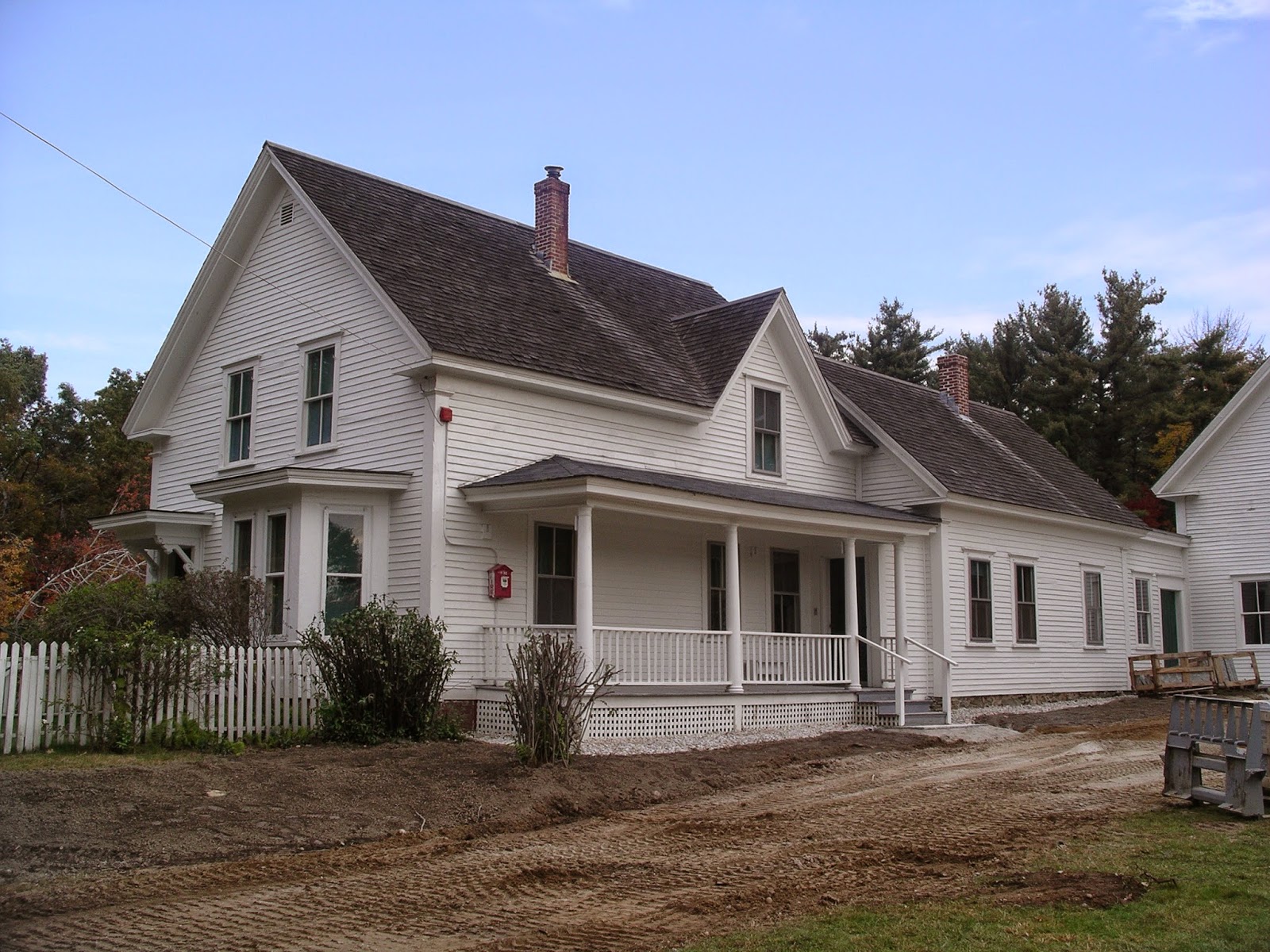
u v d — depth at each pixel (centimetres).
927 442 2572
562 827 1109
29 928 742
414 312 1762
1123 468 4816
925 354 5866
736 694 1878
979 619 2497
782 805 1212
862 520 2100
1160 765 1452
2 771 1152
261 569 1783
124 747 1346
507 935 726
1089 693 2827
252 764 1280
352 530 1753
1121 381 4953
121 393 4275
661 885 855
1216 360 5050
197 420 2220
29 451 3822
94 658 1370
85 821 1009
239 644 1623
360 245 1872
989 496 2483
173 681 1408
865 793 1277
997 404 5284
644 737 1730
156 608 1595
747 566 2261
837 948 669
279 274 2062
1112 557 2995
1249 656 3066
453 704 1698
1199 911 732
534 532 1855
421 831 1071
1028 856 908
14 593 2991
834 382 2569
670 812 1192
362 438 1852
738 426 2225
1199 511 3331
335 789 1192
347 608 1739
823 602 2411
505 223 2308
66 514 3759
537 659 1392
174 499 2242
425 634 1580
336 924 753
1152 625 3133
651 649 1864
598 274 2388
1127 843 952
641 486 1692
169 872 897
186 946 704
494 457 1795
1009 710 2417
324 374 1948
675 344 2289
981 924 711
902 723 1986
